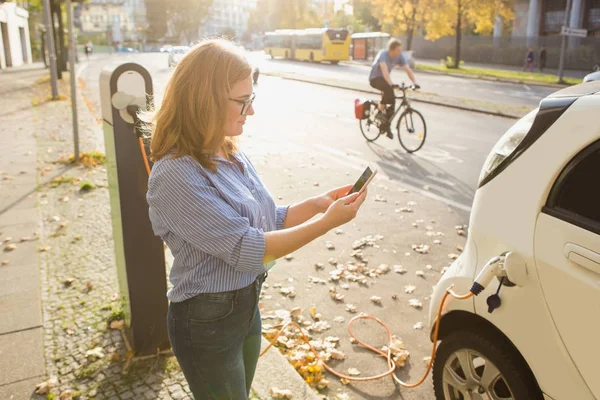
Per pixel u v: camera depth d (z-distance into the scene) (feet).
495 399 7.79
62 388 10.19
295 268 16.63
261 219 6.27
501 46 155.22
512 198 7.39
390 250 18.08
